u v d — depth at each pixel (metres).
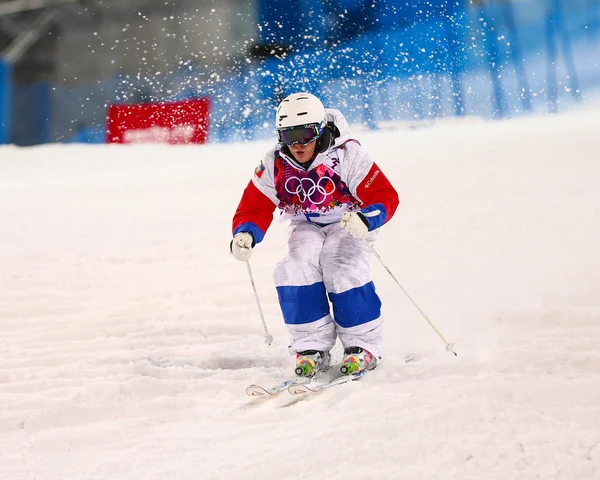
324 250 12.68
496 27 69.81
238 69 71.62
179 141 72.38
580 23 69.38
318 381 12.27
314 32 70.19
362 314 12.42
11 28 78.62
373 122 68.00
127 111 74.31
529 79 69.25
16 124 77.38
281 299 12.70
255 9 71.31
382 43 69.81
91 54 77.50
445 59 69.56
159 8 74.94
